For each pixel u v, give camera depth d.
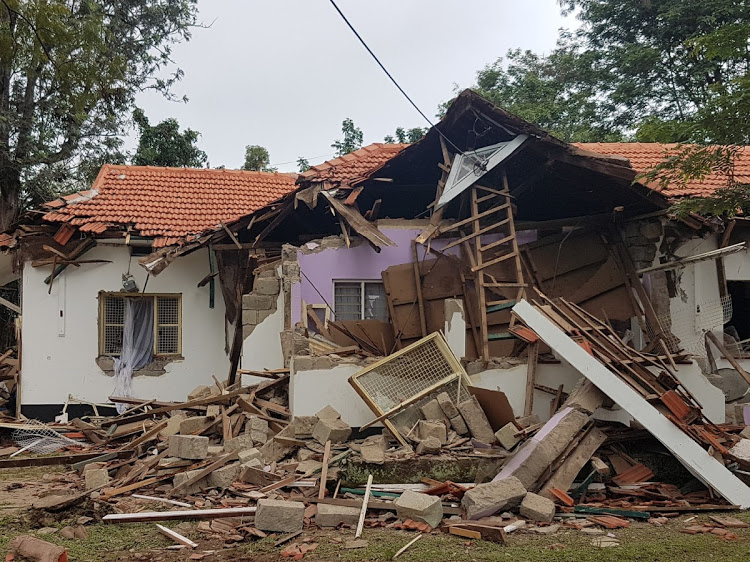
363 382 9.13
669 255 11.70
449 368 9.27
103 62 6.86
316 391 9.18
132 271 13.59
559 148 10.92
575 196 12.52
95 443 10.68
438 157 12.42
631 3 24.64
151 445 9.40
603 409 8.95
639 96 24.89
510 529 6.25
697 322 11.44
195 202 15.23
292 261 11.00
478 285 10.96
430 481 7.59
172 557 5.51
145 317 13.78
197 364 13.71
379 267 11.83
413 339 11.46
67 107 7.22
